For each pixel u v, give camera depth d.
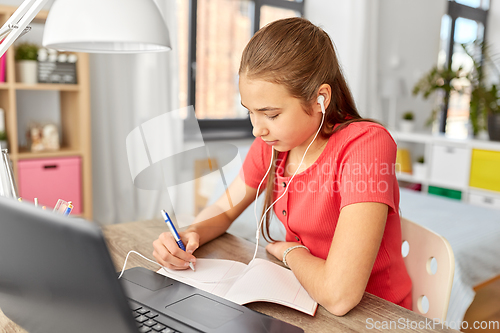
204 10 3.35
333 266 0.71
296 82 0.75
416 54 4.43
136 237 1.02
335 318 0.67
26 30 0.76
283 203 0.99
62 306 0.46
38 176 2.28
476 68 3.66
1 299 0.56
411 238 0.96
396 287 0.90
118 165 2.82
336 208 0.90
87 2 0.74
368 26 3.89
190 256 0.84
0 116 2.18
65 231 0.41
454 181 3.48
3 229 0.47
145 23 0.76
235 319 0.62
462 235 1.70
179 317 0.62
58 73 2.33
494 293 1.98
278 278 0.79
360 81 3.90
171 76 2.87
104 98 2.70
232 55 3.57
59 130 2.66
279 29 0.78
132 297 0.68
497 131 3.35
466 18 4.65
